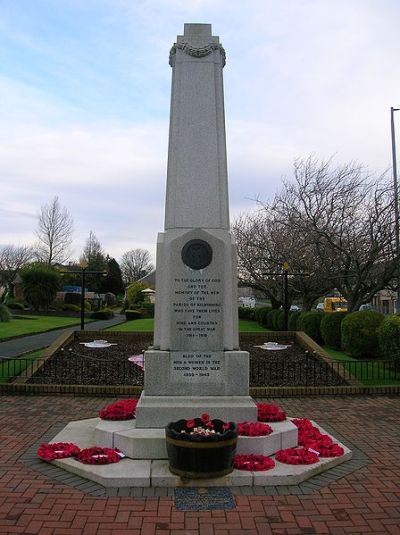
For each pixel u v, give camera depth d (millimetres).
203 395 6848
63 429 7645
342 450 6582
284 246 24734
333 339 17359
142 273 98562
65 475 5918
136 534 4570
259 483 5656
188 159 7340
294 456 6164
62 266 59844
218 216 7250
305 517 4930
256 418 6719
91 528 4664
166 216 7324
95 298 58875
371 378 12617
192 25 7703
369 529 4695
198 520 4840
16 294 51812
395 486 5711
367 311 15352
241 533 4613
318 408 10008
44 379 11828
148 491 5469
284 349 15383
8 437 7637
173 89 7559
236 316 7121
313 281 22844
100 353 14406
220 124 7465
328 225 19359
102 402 10383
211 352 6930
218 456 5578
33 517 4867
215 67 7570
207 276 7023
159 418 6625
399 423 8758
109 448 6410
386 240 17531
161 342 7031
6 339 21484
